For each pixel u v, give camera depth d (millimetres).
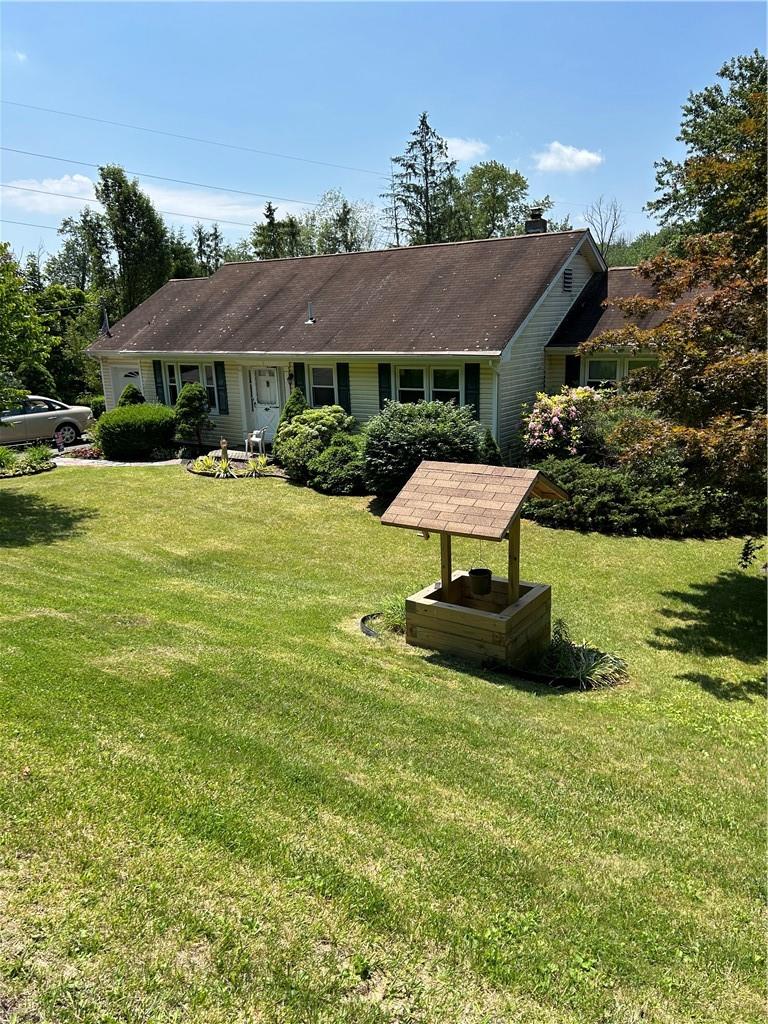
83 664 5445
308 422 16078
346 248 52844
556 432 14703
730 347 7914
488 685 6422
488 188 52094
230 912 3027
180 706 4941
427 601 7281
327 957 2867
